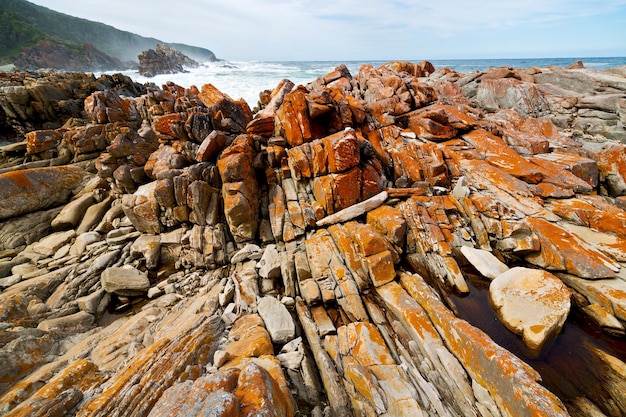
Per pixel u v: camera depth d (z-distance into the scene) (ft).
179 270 45.70
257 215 48.08
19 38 516.32
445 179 49.57
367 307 33.24
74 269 42.11
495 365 22.58
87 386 22.88
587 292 32.19
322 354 27.73
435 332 28.30
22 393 22.12
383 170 53.01
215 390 17.40
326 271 37.04
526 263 38.73
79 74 134.51
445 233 41.83
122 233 49.70
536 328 27.99
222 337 30.17
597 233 37.63
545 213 40.73
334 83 87.35
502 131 61.98
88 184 59.52
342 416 22.99
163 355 24.35
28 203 51.37
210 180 48.24
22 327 31.09
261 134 57.21
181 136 55.11
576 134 71.72
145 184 54.49
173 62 423.23
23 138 107.14
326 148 45.42
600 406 23.59
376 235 37.06
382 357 26.45
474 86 97.86
